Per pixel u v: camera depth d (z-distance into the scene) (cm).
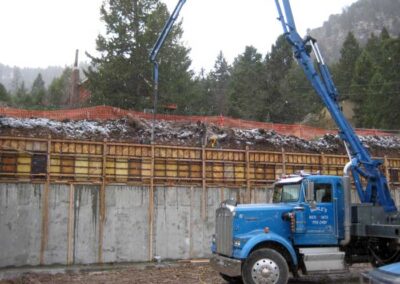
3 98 4469
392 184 2306
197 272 1497
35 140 1711
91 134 2080
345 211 1252
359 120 4216
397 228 1200
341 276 1423
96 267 1599
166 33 1775
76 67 4012
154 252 1762
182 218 1825
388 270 771
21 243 1598
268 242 1180
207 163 1952
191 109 2973
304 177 1269
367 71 4416
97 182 1727
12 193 1609
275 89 3453
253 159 2030
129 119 2255
